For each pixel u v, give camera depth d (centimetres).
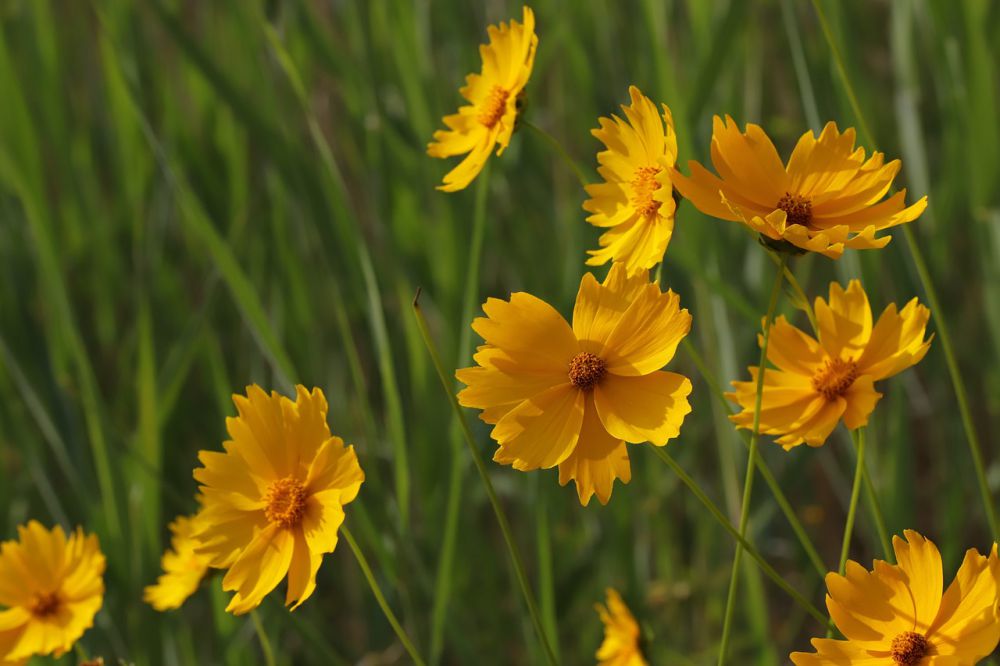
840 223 74
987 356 128
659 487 120
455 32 132
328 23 144
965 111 106
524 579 73
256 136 108
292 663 113
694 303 119
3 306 122
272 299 130
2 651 83
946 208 111
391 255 113
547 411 73
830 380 75
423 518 114
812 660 72
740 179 74
